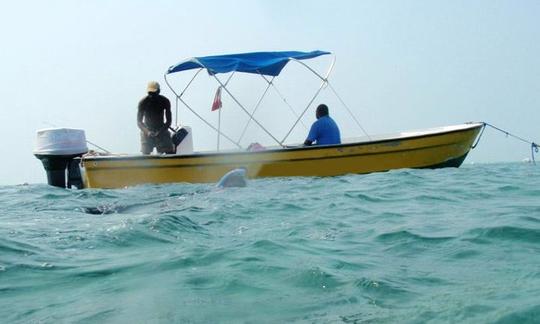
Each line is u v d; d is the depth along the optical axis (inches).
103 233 175.8
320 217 213.6
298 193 292.8
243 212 225.6
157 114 409.4
